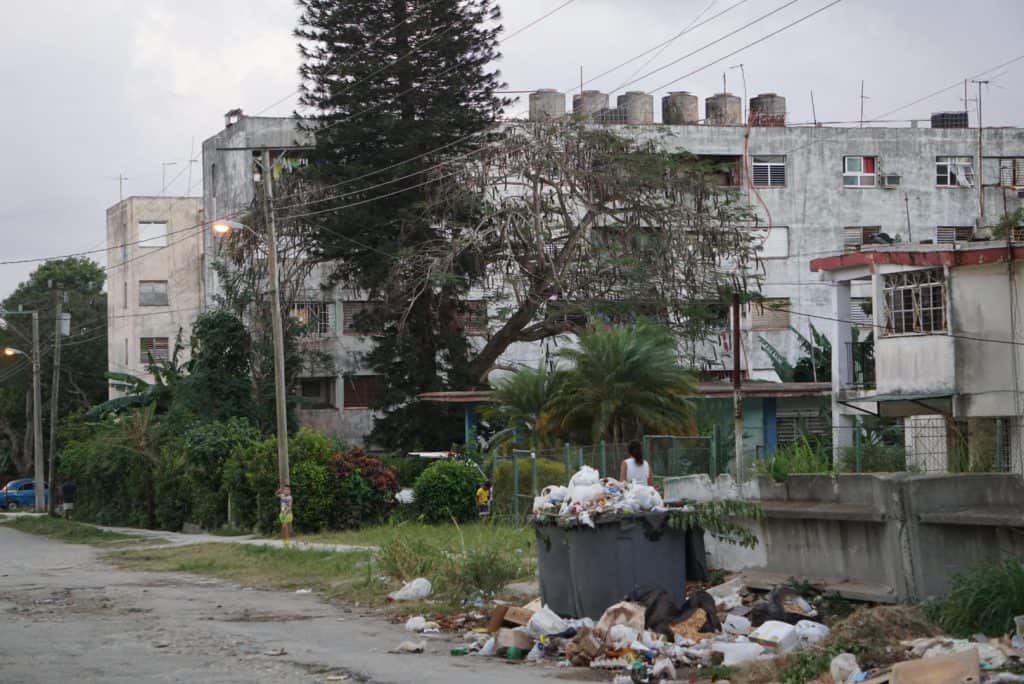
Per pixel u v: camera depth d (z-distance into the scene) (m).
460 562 16.95
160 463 44.06
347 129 43.88
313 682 10.30
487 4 44.47
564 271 41.19
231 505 37.84
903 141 54.19
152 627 14.42
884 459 24.89
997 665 9.72
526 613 13.12
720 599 13.44
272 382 47.50
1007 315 26.78
